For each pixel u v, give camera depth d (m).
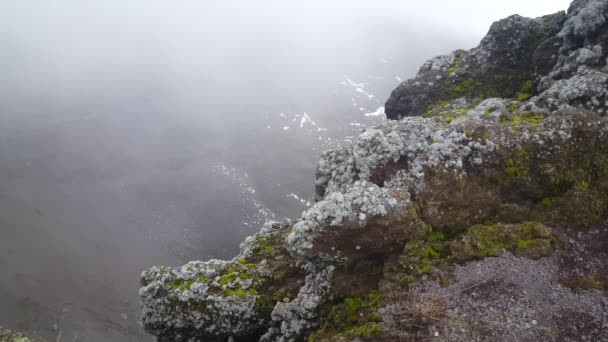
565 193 7.64
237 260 9.32
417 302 6.19
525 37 13.53
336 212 6.90
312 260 7.25
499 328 5.73
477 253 6.82
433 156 7.85
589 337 5.52
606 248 6.84
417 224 7.21
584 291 6.13
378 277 7.06
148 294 8.95
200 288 8.57
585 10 11.19
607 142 7.94
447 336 5.68
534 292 6.17
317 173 9.24
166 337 9.08
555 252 6.78
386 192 7.11
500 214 7.60
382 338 5.88
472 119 8.63
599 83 8.92
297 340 7.23
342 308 6.77
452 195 7.68
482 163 7.91
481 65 14.12
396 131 8.16
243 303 8.27
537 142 7.92
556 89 9.73
